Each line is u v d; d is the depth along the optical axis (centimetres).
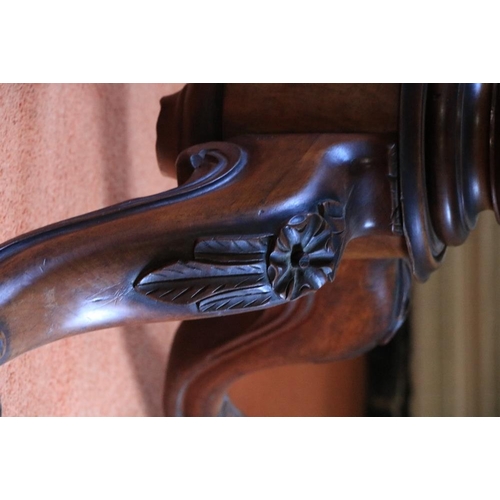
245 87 98
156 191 133
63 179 109
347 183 92
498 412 164
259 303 86
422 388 165
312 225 87
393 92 94
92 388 119
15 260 81
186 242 85
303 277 87
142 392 132
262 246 86
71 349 114
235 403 153
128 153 125
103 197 119
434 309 166
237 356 117
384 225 94
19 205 100
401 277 111
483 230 162
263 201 87
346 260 108
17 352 80
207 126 98
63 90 109
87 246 83
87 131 115
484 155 94
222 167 90
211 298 85
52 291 82
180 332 119
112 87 121
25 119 102
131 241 84
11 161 99
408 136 92
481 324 164
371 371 166
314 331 113
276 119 97
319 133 94
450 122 92
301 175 89
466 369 165
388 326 112
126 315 85
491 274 163
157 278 84
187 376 119
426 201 93
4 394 100
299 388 164
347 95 95
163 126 103
